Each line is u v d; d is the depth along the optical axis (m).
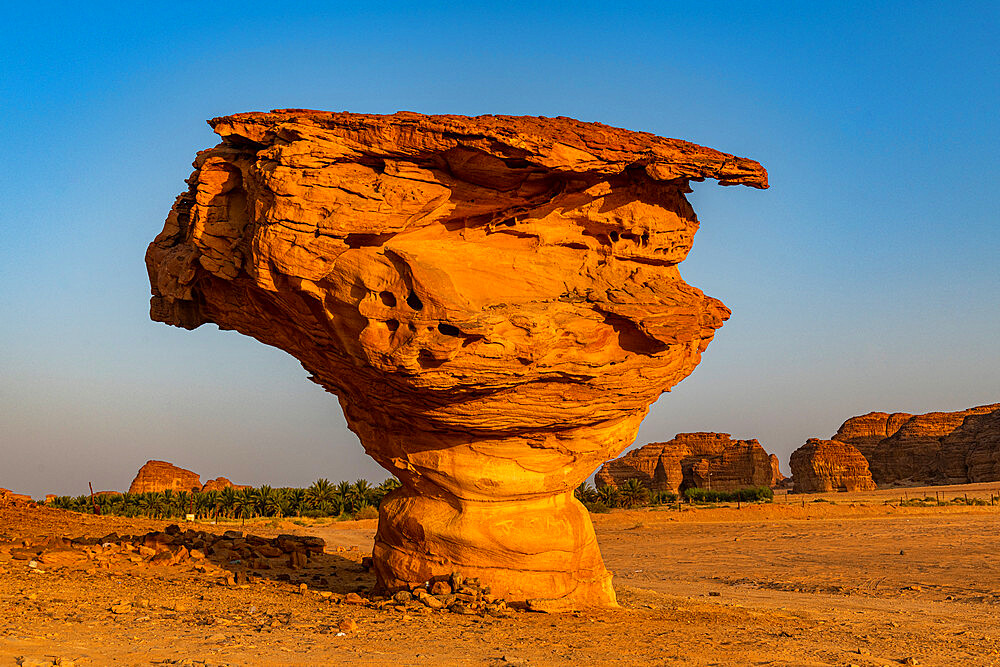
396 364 14.17
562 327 15.20
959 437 145.75
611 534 53.16
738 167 16.16
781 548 40.62
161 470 128.38
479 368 14.39
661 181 16.31
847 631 15.95
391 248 14.66
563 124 15.30
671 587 26.55
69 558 19.17
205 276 16.55
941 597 23.72
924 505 71.38
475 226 16.05
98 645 10.56
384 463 16.95
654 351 16.39
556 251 16.50
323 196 14.08
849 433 175.12
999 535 41.94
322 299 14.70
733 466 150.00
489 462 15.98
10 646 10.05
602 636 13.59
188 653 10.40
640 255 16.81
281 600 15.58
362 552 32.06
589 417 16.02
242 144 15.37
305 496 77.06
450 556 16.05
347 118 14.34
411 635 12.68
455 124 14.16
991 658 13.52
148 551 20.34
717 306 18.42
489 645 12.24
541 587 16.00
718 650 12.84
